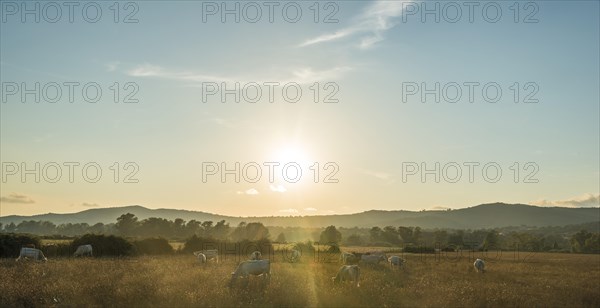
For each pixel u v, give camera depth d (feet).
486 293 80.23
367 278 102.06
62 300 65.67
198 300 64.85
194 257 178.50
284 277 95.09
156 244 217.15
